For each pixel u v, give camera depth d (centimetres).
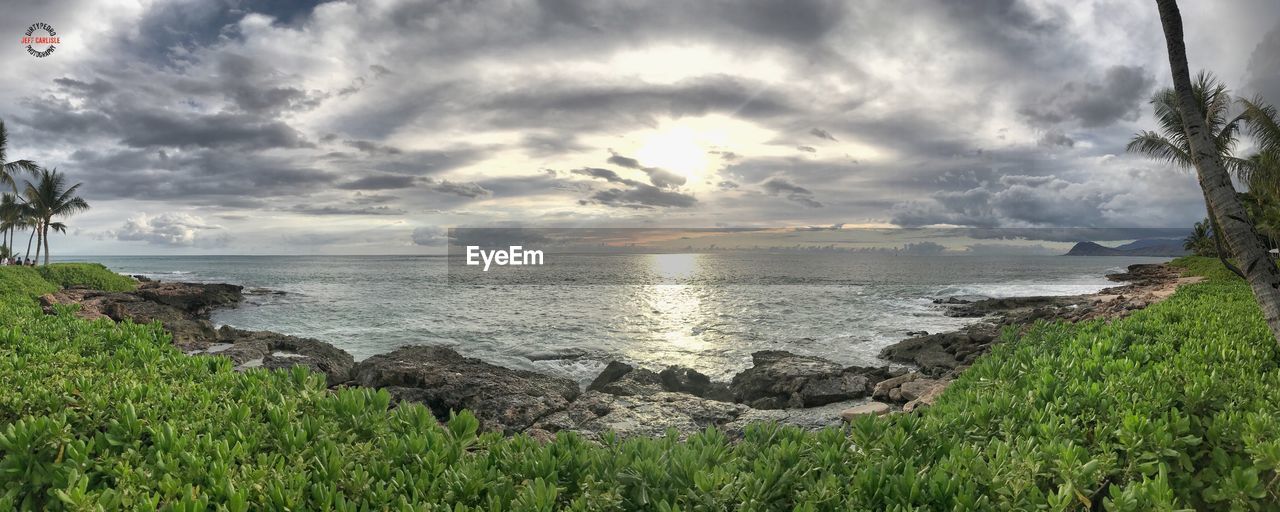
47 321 963
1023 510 344
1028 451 415
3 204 4856
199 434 444
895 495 364
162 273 9656
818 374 1401
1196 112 768
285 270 10475
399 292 4888
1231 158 2600
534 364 1986
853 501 359
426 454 410
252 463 396
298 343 1970
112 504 313
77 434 436
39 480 357
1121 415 478
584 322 2958
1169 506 334
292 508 329
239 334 2372
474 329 2736
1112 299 3484
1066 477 376
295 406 508
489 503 353
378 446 454
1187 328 967
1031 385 640
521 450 445
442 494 364
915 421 500
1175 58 780
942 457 423
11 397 469
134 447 394
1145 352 772
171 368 655
